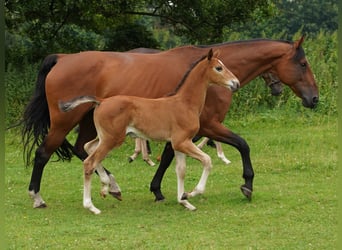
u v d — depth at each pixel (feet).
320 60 66.03
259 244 22.62
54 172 37.99
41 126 29.09
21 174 37.70
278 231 24.16
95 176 36.27
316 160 39.09
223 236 23.66
